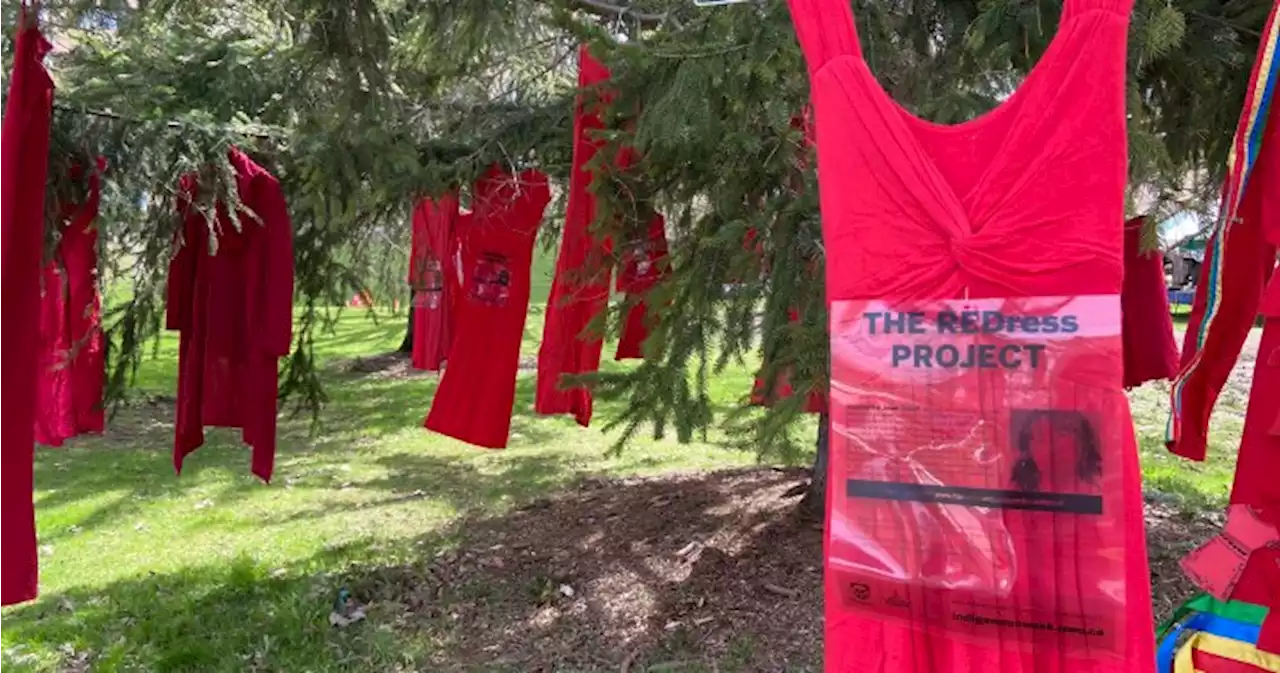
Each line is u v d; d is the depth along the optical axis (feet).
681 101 7.10
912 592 4.40
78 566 14.61
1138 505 4.13
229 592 12.98
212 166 9.46
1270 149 4.91
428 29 9.95
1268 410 4.95
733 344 8.26
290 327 10.23
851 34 4.30
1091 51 3.94
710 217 9.09
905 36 7.65
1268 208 4.97
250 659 10.97
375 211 12.10
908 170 4.21
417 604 12.47
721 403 19.12
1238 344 5.28
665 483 18.20
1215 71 8.56
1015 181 4.07
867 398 4.41
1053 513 4.16
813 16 4.34
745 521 14.55
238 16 11.98
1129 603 4.09
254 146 10.27
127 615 12.38
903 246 4.27
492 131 11.59
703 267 8.60
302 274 12.36
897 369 4.34
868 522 4.46
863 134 4.28
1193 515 14.28
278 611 12.11
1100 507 4.09
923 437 4.32
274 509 17.65
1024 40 6.63
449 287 12.86
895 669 4.47
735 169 8.41
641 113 8.38
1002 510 4.22
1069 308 4.05
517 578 13.12
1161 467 18.31
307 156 9.79
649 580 12.62
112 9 8.19
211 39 11.53
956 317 4.22
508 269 11.35
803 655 10.24
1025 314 4.11
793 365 7.39
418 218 13.51
